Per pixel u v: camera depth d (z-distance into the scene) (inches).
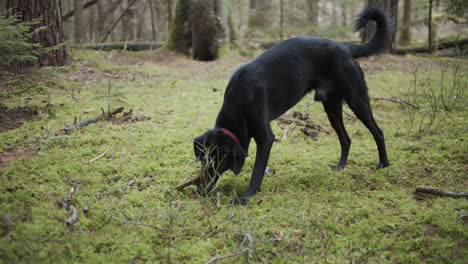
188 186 135.9
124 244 99.0
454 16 478.3
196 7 379.6
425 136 186.5
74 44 391.2
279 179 147.1
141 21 675.4
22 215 103.3
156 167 146.4
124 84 267.4
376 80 301.6
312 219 115.3
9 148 148.6
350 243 102.7
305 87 142.9
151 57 380.8
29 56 171.9
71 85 244.8
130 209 116.3
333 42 145.6
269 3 648.4
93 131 173.6
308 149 177.9
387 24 155.6
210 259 96.3
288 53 137.5
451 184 136.7
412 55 409.7
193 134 181.3
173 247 99.7
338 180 145.6
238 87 130.9
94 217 108.8
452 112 219.3
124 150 157.6
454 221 109.2
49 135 164.9
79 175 133.5
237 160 126.3
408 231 107.7
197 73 330.6
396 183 141.8
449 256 94.1
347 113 218.5
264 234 108.3
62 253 92.0
